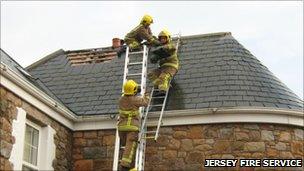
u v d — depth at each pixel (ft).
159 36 43.06
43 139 38.99
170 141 40.27
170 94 42.68
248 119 39.29
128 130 36.42
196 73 44.55
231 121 39.37
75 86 47.34
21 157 35.50
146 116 39.99
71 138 42.52
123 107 36.91
